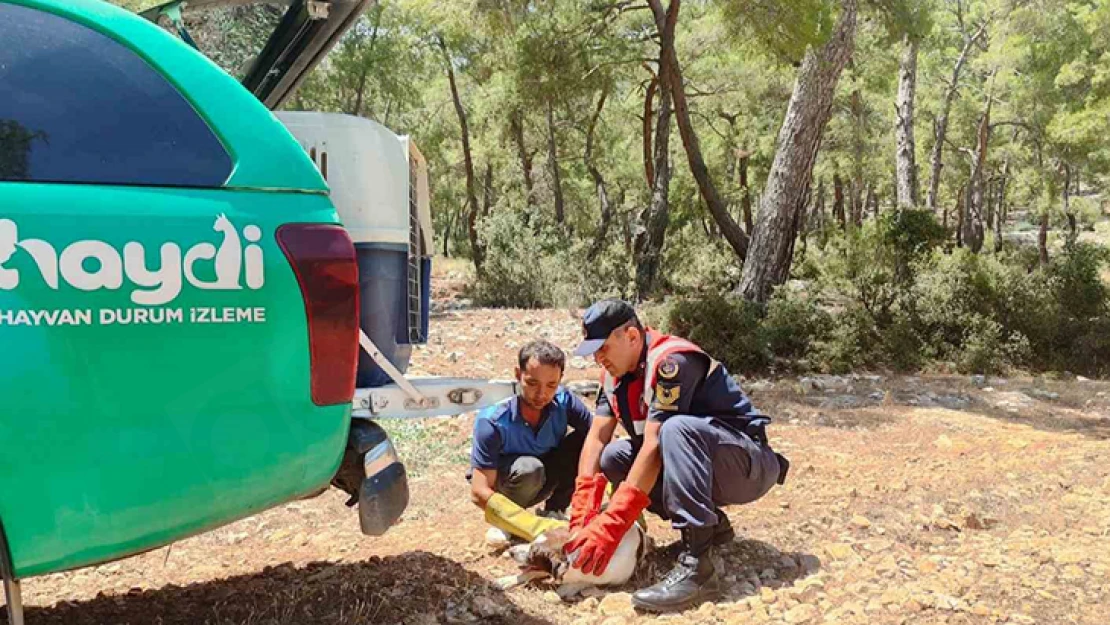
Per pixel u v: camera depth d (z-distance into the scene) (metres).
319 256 2.59
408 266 3.20
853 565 3.70
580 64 17.72
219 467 2.48
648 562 3.68
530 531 3.55
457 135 32.50
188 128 2.53
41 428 2.27
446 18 17.06
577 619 3.19
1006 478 5.09
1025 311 10.71
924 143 35.78
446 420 6.55
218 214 2.47
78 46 2.48
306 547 3.96
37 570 2.34
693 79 26.36
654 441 3.33
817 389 8.69
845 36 11.36
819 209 49.25
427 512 4.51
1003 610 3.21
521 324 13.06
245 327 2.48
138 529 2.42
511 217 18.86
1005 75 30.70
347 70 23.62
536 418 3.80
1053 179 37.78
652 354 3.40
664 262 16.55
